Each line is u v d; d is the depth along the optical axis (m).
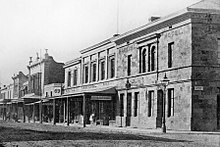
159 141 23.31
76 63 69.00
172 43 39.16
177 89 37.50
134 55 47.06
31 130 35.25
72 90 70.19
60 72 86.38
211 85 35.75
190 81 35.56
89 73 62.78
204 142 23.20
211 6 37.31
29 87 94.56
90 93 49.78
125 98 48.75
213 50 36.09
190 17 35.84
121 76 50.53
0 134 28.95
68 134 28.98
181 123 36.53
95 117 57.06
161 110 41.06
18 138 25.06
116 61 52.38
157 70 41.38
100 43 57.38
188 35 36.19
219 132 33.47
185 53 36.59
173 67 38.44
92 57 61.91
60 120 70.06
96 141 22.61
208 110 35.50
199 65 35.66
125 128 43.28
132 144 20.78
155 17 47.53
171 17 38.12
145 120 43.50
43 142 21.98
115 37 51.59
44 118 75.69
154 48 42.56
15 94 110.19
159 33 41.25
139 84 45.31
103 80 56.41
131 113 47.47
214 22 36.12
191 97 35.31
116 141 22.66
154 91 41.75
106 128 43.06
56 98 59.38
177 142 22.86
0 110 108.25
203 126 35.28
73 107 66.12
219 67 36.09
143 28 43.88
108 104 53.66
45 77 84.69
